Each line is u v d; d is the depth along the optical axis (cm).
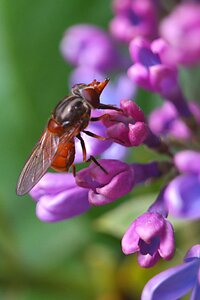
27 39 14
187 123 13
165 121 13
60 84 14
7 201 14
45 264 14
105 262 14
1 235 14
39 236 14
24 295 14
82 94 12
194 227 13
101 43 14
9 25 14
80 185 11
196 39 9
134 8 14
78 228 14
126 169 11
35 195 12
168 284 11
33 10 14
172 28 9
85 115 12
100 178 11
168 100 12
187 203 11
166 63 12
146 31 14
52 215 12
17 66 14
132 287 14
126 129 11
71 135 12
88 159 12
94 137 12
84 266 14
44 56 14
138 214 13
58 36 14
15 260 14
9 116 14
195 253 11
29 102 14
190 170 11
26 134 14
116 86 14
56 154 12
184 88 14
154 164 12
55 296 14
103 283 14
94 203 11
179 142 13
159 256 11
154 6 14
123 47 15
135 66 12
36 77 14
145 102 14
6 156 14
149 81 12
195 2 13
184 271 11
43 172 11
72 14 15
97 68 15
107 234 14
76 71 14
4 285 14
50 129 12
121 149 12
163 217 11
